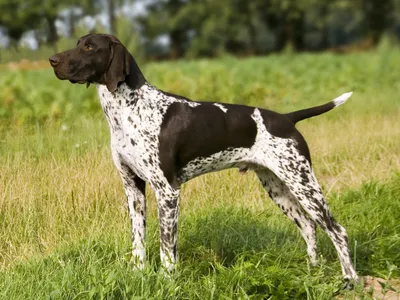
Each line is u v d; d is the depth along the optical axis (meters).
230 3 79.00
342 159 12.34
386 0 77.81
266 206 9.59
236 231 8.19
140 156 6.70
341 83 26.86
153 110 6.70
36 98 16.41
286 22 82.50
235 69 33.56
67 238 8.01
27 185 8.80
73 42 19.08
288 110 16.70
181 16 79.69
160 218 6.79
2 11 66.06
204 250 7.74
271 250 7.64
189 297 6.21
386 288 6.84
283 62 42.34
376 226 8.70
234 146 7.02
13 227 8.22
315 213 7.02
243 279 6.57
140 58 23.36
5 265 7.47
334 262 7.64
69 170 9.37
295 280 6.74
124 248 7.38
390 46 37.00
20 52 18.70
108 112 6.83
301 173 6.97
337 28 97.94
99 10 70.25
